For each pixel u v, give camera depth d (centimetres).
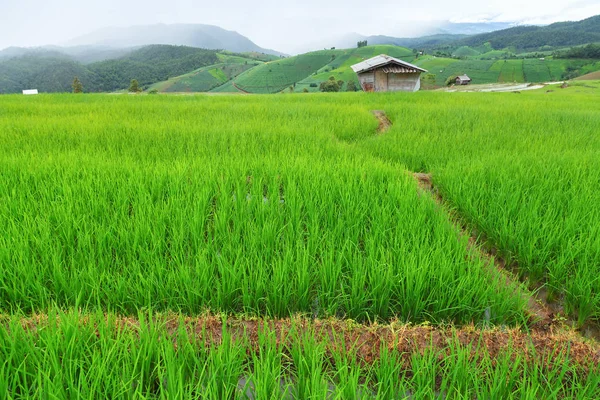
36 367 204
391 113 1304
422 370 207
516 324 276
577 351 239
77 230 362
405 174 562
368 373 207
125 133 837
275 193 455
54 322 229
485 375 213
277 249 342
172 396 180
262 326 258
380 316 291
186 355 211
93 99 1898
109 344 216
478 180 535
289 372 219
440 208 450
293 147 723
